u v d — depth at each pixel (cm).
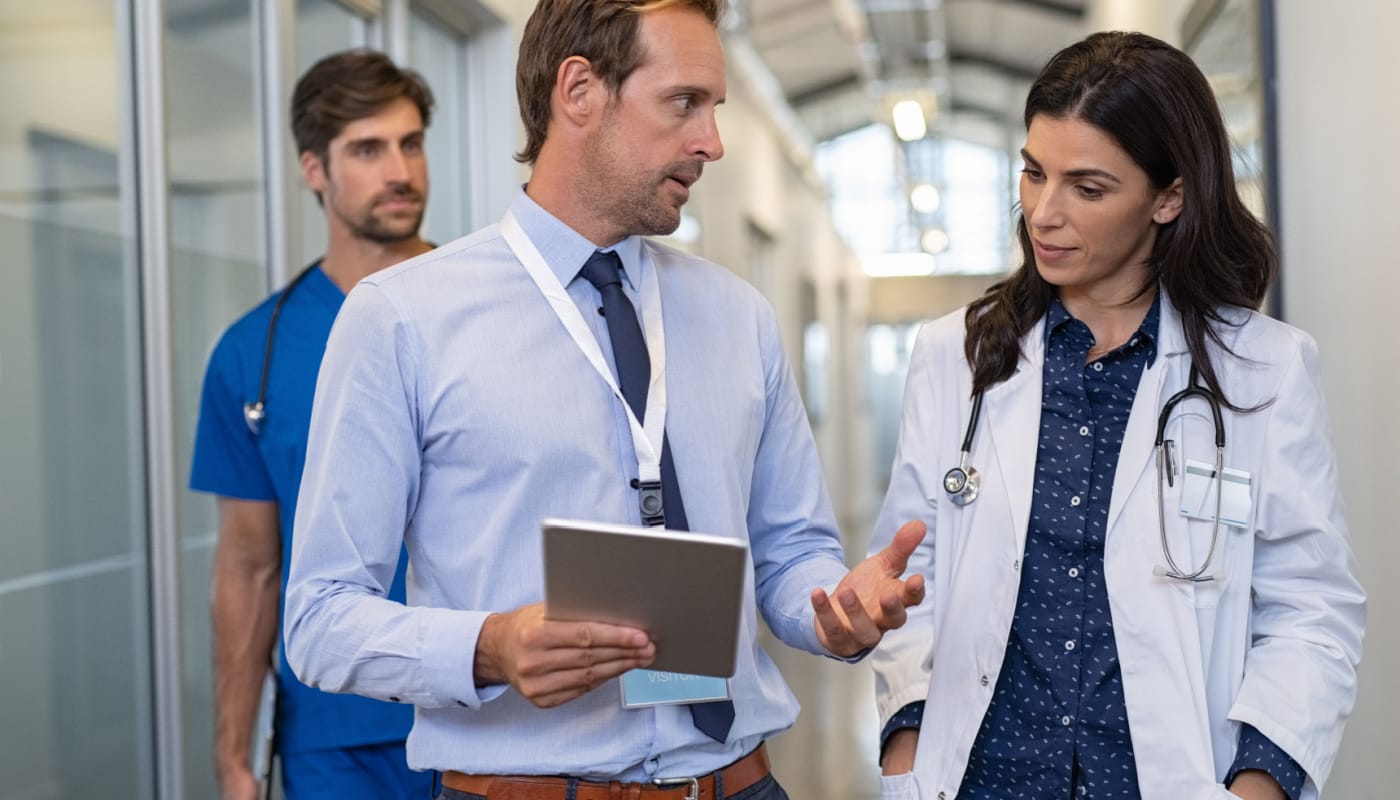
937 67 1366
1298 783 148
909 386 180
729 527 150
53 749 244
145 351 270
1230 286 159
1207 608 153
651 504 144
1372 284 247
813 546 165
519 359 145
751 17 1033
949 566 168
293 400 214
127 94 267
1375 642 254
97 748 255
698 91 143
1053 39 1299
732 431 154
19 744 236
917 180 1939
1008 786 158
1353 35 257
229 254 304
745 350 160
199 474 217
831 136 2000
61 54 249
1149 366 161
